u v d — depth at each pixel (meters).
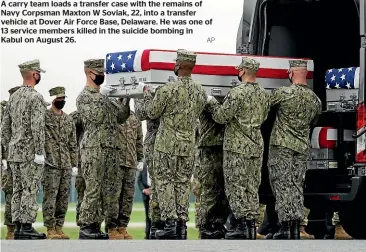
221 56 13.13
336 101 13.46
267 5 14.06
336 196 12.99
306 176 13.83
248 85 12.85
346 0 13.75
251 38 14.14
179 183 12.61
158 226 13.63
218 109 12.73
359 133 12.77
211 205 13.26
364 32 12.80
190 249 9.62
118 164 13.36
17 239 13.46
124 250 9.45
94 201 13.09
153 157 12.84
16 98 13.56
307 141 13.21
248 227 12.79
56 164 14.66
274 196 13.29
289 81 13.51
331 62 14.06
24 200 13.43
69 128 14.82
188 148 12.58
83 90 13.15
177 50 12.62
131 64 12.77
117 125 13.31
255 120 12.86
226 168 12.85
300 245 10.68
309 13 14.05
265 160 13.86
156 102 12.48
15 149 13.48
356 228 13.42
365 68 12.77
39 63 13.66
